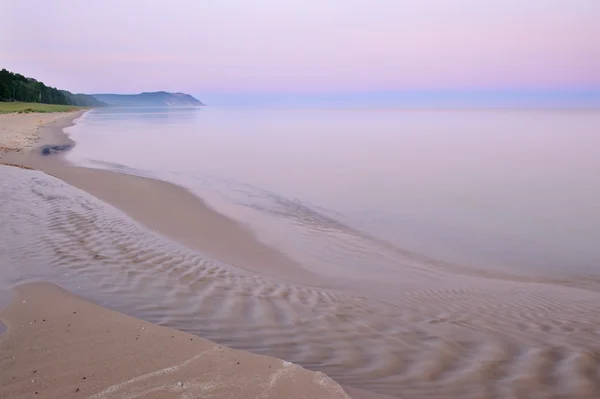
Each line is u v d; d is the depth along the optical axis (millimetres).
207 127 49812
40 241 7656
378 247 9359
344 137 37312
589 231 10797
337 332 4941
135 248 7734
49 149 22266
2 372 3379
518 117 92188
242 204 12555
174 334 4109
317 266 7969
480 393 3764
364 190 15133
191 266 7074
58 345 3844
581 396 3805
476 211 12555
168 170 18047
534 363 4434
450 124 61312
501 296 6863
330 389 3213
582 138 36531
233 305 5543
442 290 7062
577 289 7414
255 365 3529
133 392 3111
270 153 24969
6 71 88250
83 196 11820
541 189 15516
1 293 5242
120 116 79500
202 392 3125
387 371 4066
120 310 5109
